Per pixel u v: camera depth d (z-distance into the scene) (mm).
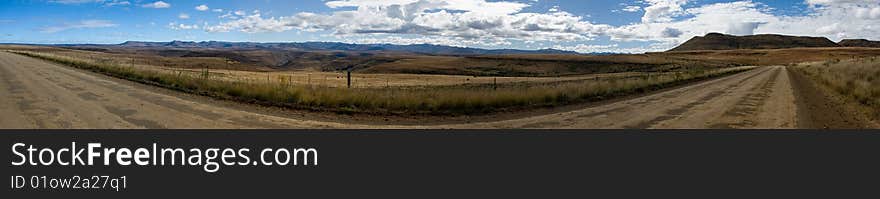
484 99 15453
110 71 30781
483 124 12039
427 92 17031
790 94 22719
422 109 14438
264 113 12773
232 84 19109
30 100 14133
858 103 18094
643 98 20234
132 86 20156
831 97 21281
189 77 24000
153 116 11609
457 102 14961
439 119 12781
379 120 12312
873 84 25094
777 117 14039
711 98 20500
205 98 15883
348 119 12328
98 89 18344
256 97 15914
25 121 10484
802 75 51094
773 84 31750
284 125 11016
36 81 21703
